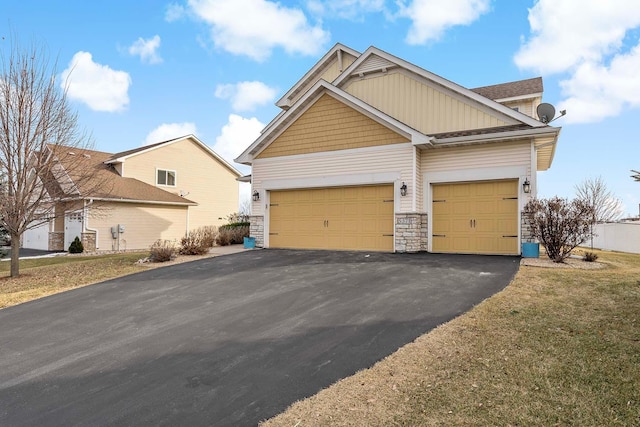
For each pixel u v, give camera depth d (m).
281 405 3.47
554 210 9.66
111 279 9.35
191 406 3.51
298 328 5.42
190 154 25.41
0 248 16.14
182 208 22.22
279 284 7.96
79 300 7.47
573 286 6.82
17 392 3.91
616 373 3.77
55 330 5.82
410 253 11.77
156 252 11.75
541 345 4.46
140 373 4.25
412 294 6.76
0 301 7.70
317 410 3.37
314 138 13.66
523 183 11.08
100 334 5.56
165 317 6.19
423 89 13.46
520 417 3.14
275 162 14.38
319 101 13.61
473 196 11.85
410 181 11.97
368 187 12.82
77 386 4.00
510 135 10.93
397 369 4.06
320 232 13.54
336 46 17.28
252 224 14.80
